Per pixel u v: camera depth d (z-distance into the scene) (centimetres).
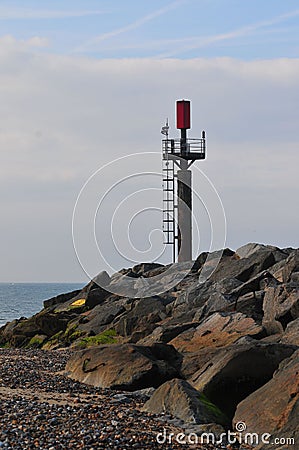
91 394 2147
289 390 1695
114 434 1614
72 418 1752
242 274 3866
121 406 1969
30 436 1567
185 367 2280
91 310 4334
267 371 1992
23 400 1981
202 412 1800
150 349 2394
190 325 3006
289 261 3416
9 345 4253
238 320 2822
